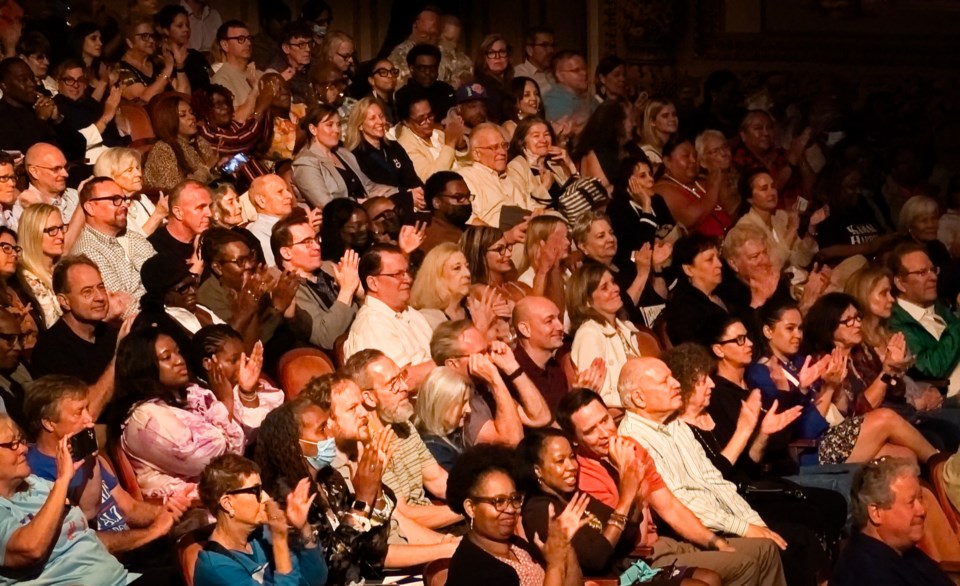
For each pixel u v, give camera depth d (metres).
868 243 15.27
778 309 11.77
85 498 8.77
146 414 9.07
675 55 18.14
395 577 9.21
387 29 17.66
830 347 12.09
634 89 17.88
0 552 8.19
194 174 12.70
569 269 12.67
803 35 18.41
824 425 11.62
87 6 14.27
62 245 10.56
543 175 14.38
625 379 10.27
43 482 8.55
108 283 10.85
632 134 15.92
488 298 11.50
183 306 10.35
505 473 8.75
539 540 8.93
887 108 18.23
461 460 8.82
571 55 16.16
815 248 15.16
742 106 17.33
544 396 11.10
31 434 8.80
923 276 13.33
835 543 10.60
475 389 10.49
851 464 11.26
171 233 11.38
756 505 10.60
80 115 12.73
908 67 18.73
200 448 9.11
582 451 9.82
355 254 11.23
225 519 8.28
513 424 10.24
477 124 14.55
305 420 8.87
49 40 13.32
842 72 18.52
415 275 11.96
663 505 9.80
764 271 12.96
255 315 10.55
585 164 14.87
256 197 12.03
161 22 13.90
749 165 16.06
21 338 9.81
